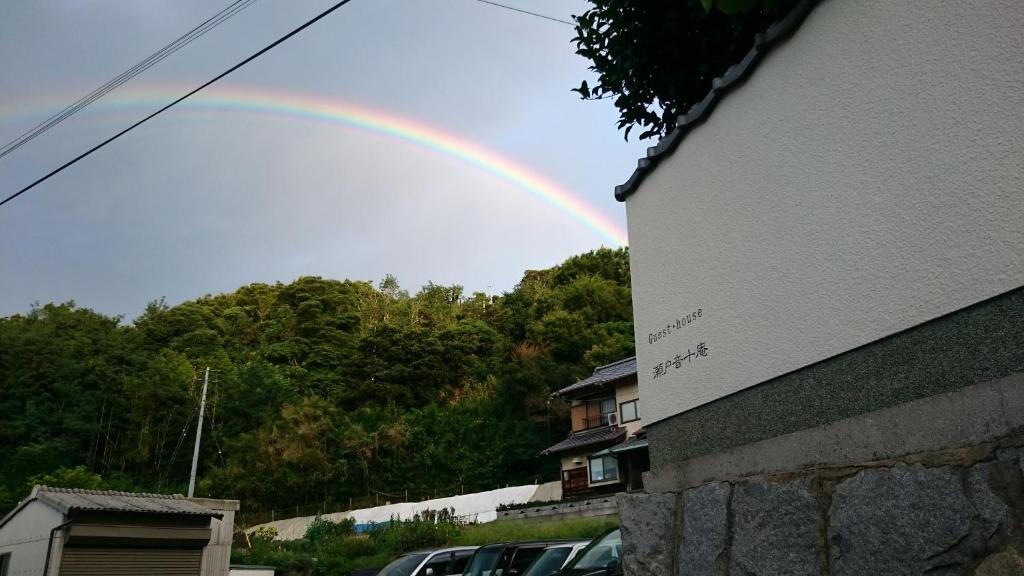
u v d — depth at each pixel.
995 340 2.23
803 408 3.05
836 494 2.70
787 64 3.15
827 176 2.91
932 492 2.32
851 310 2.77
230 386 52.62
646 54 5.18
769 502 3.02
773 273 3.21
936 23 2.42
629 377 31.97
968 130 2.30
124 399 50.09
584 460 32.78
